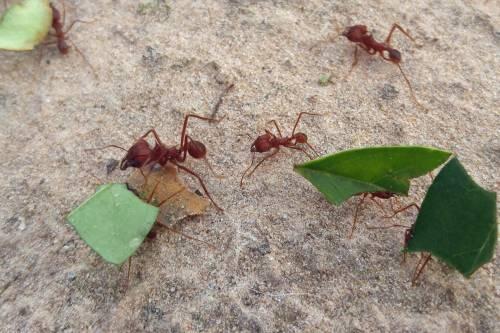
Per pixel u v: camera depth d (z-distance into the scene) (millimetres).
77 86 116
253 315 86
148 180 97
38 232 97
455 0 126
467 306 85
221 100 111
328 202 96
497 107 107
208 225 94
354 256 90
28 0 117
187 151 99
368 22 123
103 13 128
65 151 106
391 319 85
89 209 83
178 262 91
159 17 126
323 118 107
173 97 112
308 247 91
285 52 118
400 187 87
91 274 91
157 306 88
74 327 87
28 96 115
